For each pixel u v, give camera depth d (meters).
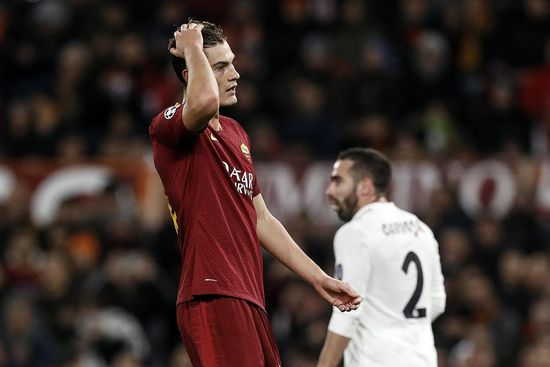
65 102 58.25
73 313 45.88
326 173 52.16
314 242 49.34
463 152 56.50
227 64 20.73
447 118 58.72
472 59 62.28
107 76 58.66
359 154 26.83
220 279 20.27
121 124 56.81
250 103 57.50
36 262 49.47
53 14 62.59
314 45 60.97
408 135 54.59
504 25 63.16
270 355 20.73
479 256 49.72
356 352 25.83
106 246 49.31
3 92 60.94
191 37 20.23
